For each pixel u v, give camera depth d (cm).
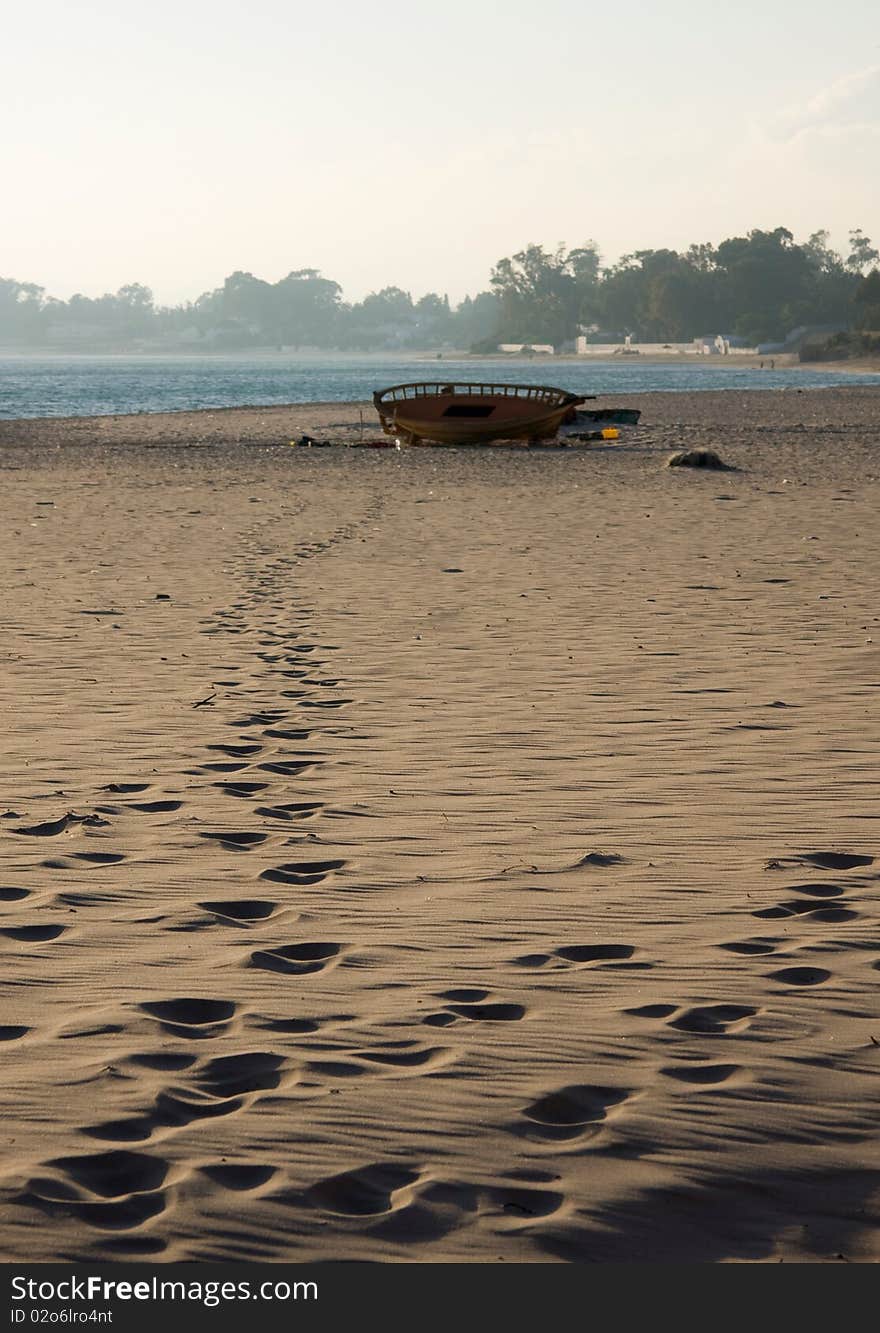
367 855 720
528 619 1425
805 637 1319
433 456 4009
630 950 590
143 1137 429
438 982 554
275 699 1082
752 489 2842
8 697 1086
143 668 1195
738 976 559
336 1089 459
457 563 1830
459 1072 472
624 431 5094
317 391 11025
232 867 700
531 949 590
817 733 969
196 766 894
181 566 1820
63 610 1486
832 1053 488
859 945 593
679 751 927
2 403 8900
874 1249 382
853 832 754
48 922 620
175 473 3444
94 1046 491
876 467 3400
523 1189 404
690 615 1441
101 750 932
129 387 12219
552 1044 495
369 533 2166
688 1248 381
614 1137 430
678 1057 485
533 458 3888
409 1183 405
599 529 2189
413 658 1238
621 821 777
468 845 736
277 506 2600
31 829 762
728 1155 421
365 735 974
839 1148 426
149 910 638
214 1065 478
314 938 604
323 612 1470
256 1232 382
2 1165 409
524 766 894
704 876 685
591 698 1083
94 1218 386
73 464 3766
